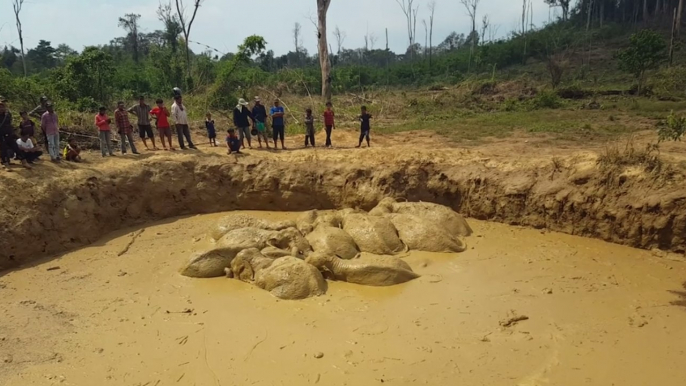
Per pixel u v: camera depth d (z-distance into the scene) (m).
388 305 9.95
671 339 8.49
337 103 33.22
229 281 11.28
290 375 7.88
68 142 16.50
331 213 14.16
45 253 12.80
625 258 11.67
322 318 9.54
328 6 29.14
